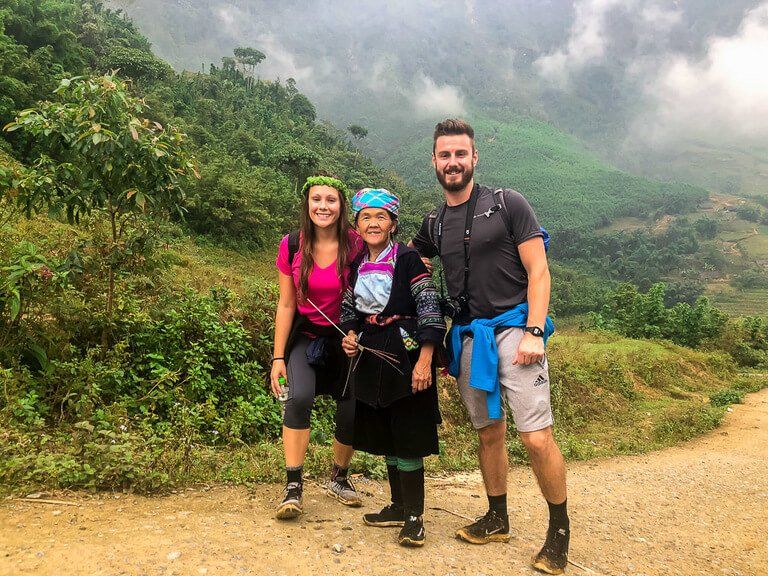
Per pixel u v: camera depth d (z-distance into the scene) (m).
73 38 51.09
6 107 28.81
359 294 3.19
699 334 31.91
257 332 7.31
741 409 15.93
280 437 6.15
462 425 8.80
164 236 6.05
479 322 3.18
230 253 30.86
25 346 5.00
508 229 3.16
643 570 3.53
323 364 3.41
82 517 2.96
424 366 3.05
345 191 3.34
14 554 2.42
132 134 5.00
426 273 3.19
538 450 3.05
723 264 149.25
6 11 44.47
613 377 15.68
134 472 3.54
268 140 75.56
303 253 3.33
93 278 6.02
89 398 4.68
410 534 3.10
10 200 5.46
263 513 3.41
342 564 2.75
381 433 3.35
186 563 2.53
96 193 5.31
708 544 4.42
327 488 4.05
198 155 47.56
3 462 3.34
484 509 4.57
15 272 4.86
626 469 7.93
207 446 5.06
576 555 3.60
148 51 83.94
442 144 3.24
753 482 7.47
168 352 6.15
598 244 152.88
